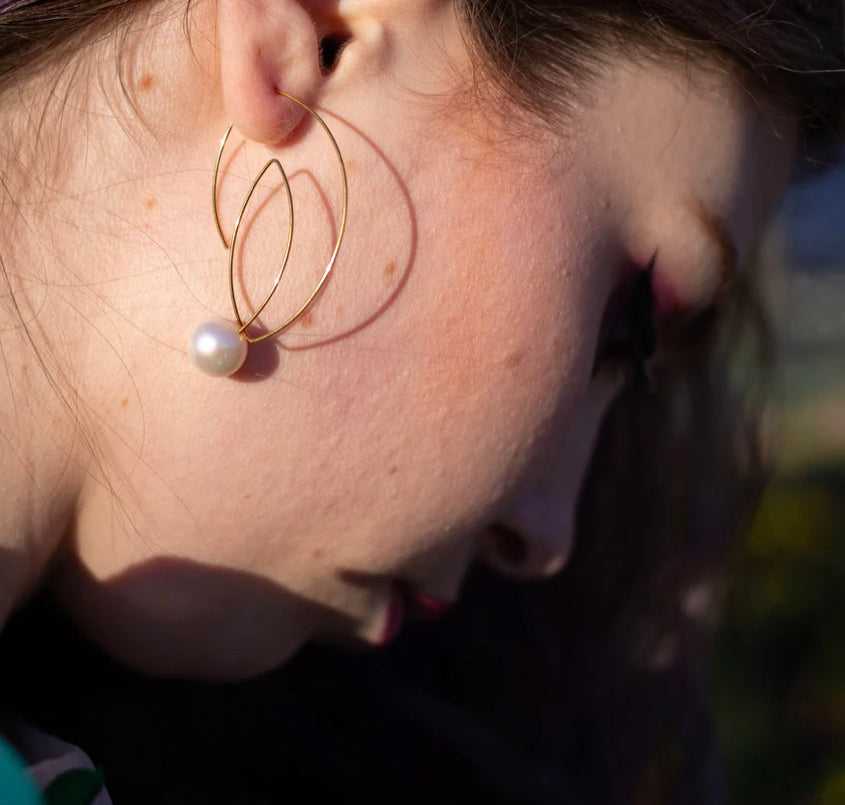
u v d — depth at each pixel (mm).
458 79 788
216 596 851
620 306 892
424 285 783
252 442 781
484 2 788
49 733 945
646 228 872
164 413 771
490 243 791
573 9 811
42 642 986
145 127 754
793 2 929
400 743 1332
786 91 931
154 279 755
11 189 750
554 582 1528
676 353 1089
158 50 753
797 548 2619
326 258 764
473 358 804
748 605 2508
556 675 1520
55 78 749
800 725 2400
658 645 1586
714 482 1584
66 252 755
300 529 826
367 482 816
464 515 867
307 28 750
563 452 1053
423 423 810
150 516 802
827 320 3375
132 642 872
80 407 771
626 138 836
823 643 2502
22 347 756
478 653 1469
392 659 1376
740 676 2455
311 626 937
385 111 774
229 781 1134
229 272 753
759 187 945
